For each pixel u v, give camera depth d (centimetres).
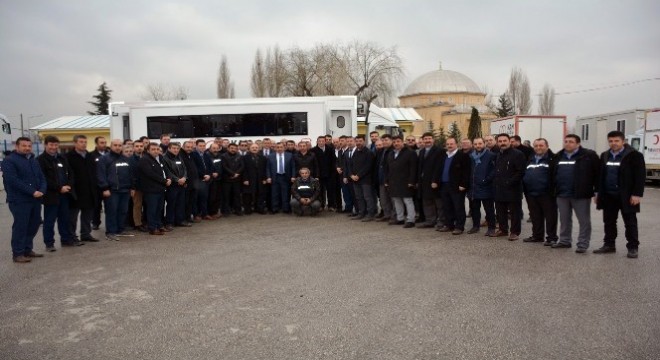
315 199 1285
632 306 543
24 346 462
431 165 1060
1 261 818
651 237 950
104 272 731
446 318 514
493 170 975
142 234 1064
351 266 743
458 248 870
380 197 1199
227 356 432
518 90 6538
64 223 932
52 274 726
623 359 415
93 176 969
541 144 884
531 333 472
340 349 442
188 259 809
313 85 4178
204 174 1228
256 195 1351
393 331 482
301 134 1703
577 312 527
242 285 648
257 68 4528
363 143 1216
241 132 1712
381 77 4212
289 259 796
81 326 510
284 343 457
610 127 2703
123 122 1747
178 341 466
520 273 689
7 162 798
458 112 6456
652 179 2216
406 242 930
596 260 764
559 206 854
